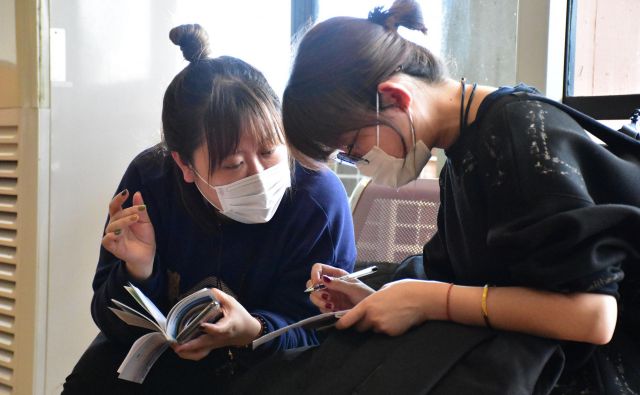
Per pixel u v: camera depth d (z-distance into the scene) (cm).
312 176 153
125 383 142
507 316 103
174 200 153
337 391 102
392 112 113
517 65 175
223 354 145
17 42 181
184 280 154
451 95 118
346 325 112
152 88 211
